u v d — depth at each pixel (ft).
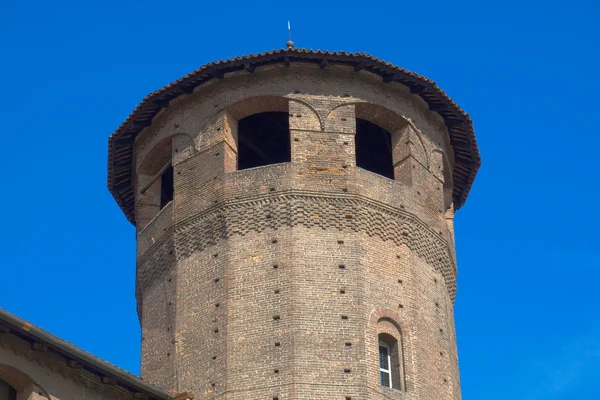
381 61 233.96
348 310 214.28
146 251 235.81
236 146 234.17
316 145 228.43
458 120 246.27
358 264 219.20
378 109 236.63
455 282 241.35
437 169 242.58
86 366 180.75
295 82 233.76
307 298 214.07
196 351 216.13
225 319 215.31
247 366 209.77
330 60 233.55
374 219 224.94
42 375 176.86
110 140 247.09
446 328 228.84
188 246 227.20
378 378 210.38
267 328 212.23
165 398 189.98
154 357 224.12
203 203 228.02
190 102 239.71
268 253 219.20
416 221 230.48
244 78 235.40
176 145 238.27
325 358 208.95
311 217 221.87
